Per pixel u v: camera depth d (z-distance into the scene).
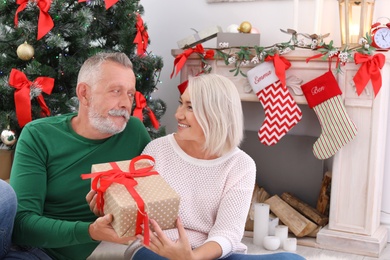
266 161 3.33
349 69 2.72
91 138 1.81
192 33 3.43
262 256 1.62
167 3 3.48
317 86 2.75
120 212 1.38
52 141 1.77
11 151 2.60
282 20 3.20
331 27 3.08
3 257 1.62
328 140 2.77
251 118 3.38
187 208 1.68
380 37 2.64
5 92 2.52
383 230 2.90
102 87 1.73
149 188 1.47
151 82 3.06
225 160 1.71
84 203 1.79
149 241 1.44
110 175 1.51
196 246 1.66
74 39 2.64
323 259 2.61
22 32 2.54
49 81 2.55
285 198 3.13
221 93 1.66
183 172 1.71
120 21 2.82
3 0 2.56
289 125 2.86
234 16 3.31
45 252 1.76
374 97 2.68
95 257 1.85
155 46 3.53
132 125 1.88
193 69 3.07
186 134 1.68
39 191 1.71
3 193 1.55
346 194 2.79
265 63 2.86
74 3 2.70
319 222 2.93
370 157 2.72
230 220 1.62
